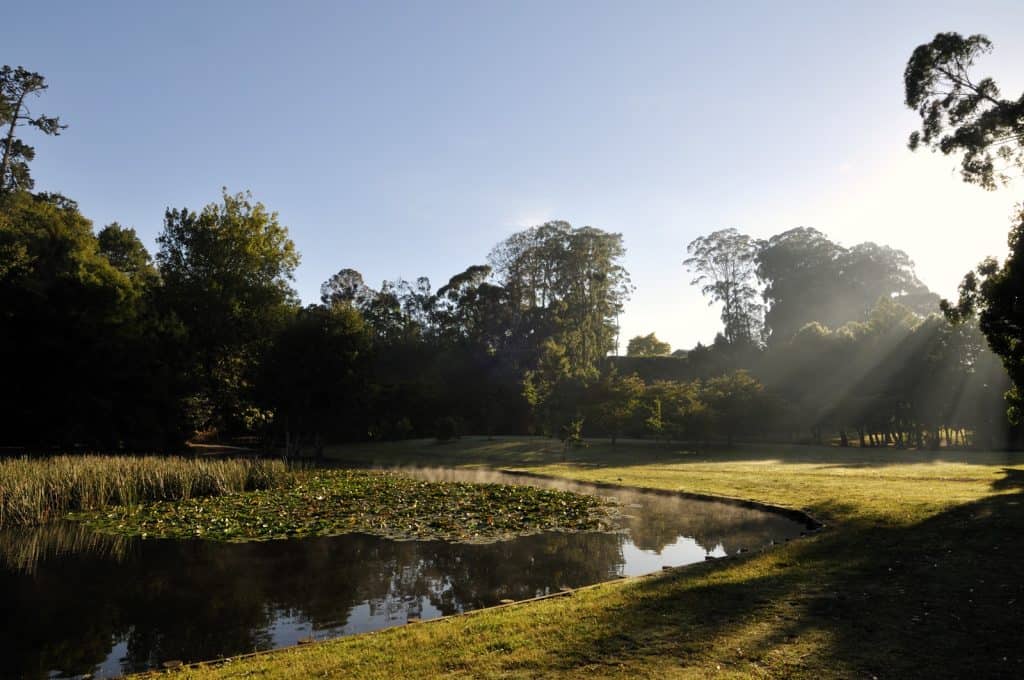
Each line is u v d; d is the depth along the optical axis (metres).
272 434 40.16
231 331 41.84
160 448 36.62
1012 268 18.75
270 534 13.58
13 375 31.98
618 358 72.88
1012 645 5.46
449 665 5.50
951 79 21.20
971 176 21.48
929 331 39.06
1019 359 19.81
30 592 9.55
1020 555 8.72
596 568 10.56
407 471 28.48
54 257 38.28
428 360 66.69
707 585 7.86
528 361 61.31
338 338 36.03
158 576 10.36
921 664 5.10
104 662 6.84
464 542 12.68
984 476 19.39
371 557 11.48
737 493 18.19
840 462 29.34
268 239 43.91
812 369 46.12
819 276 71.12
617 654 5.54
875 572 8.21
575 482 23.05
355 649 6.20
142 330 36.03
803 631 5.99
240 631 7.74
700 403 42.12
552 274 70.19
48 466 18.41
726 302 75.75
